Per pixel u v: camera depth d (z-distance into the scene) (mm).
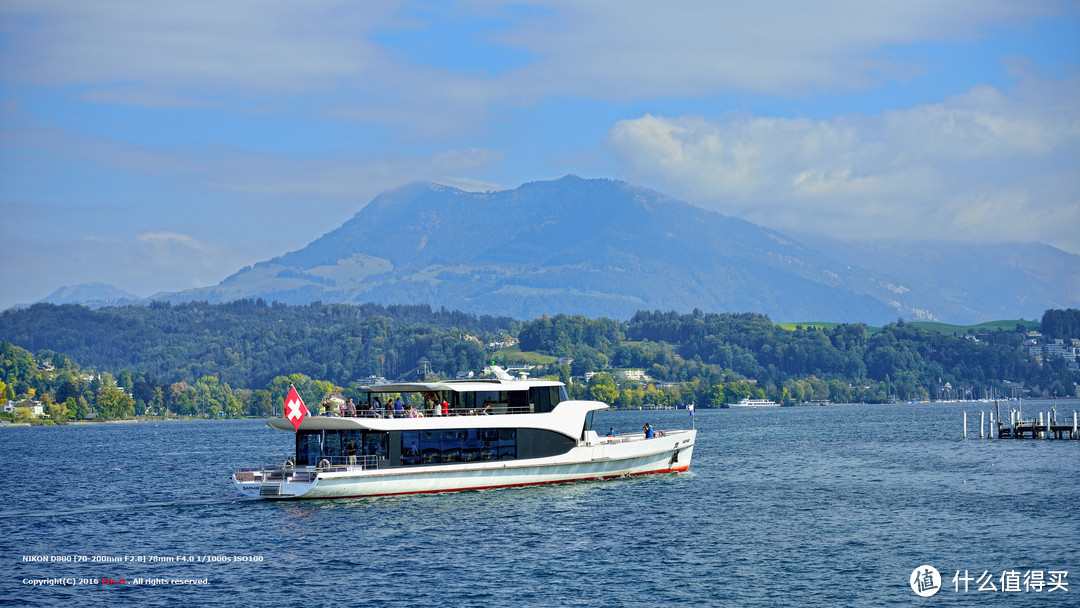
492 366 94062
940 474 104688
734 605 52781
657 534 69938
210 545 68375
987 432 184000
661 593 55031
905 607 52250
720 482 98062
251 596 55531
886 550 64438
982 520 74250
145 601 55031
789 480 100875
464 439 85438
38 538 72625
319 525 73500
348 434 83438
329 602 54094
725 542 67312
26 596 56312
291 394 81625
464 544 66750
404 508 79312
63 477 128500
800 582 56969
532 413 88938
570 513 77688
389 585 57094
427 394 86562
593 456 92062
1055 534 68375
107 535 73375
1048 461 114750
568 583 57094
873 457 129625
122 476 128125
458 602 53750
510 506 80375
